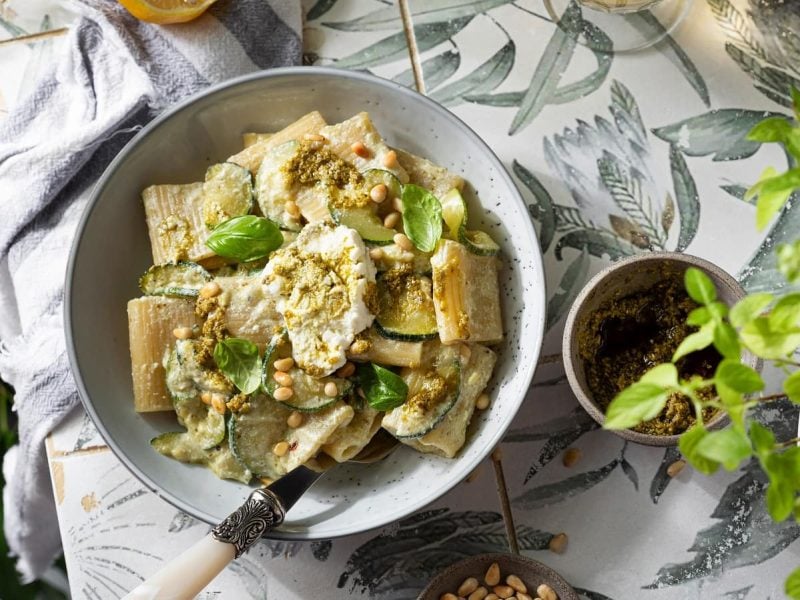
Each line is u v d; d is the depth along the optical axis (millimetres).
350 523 527
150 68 601
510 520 584
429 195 526
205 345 530
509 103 610
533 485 584
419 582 582
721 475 577
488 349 540
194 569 495
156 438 546
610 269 523
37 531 716
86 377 538
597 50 611
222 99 562
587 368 552
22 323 609
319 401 523
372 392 521
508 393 534
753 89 602
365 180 540
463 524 585
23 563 745
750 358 512
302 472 528
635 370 548
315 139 548
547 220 598
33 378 596
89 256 552
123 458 534
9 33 642
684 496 577
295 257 525
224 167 557
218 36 601
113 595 588
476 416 542
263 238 529
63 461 600
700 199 593
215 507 536
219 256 551
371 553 585
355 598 582
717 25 610
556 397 587
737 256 588
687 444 340
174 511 594
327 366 514
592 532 580
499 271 552
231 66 602
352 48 623
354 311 512
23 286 610
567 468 585
